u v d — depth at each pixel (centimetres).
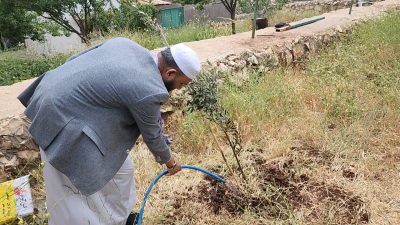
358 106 411
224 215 280
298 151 354
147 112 188
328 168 326
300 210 277
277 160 341
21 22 1453
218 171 333
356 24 794
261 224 266
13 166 300
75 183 201
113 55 195
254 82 468
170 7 1919
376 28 677
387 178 306
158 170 331
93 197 219
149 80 188
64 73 197
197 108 277
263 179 317
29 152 308
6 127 296
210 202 295
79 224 219
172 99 415
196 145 368
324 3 1550
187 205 291
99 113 193
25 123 304
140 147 355
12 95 369
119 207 241
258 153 353
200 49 560
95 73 189
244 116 393
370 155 333
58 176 217
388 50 570
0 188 271
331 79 484
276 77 485
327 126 384
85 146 193
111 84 185
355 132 370
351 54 579
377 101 418
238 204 290
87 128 191
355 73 496
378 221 260
